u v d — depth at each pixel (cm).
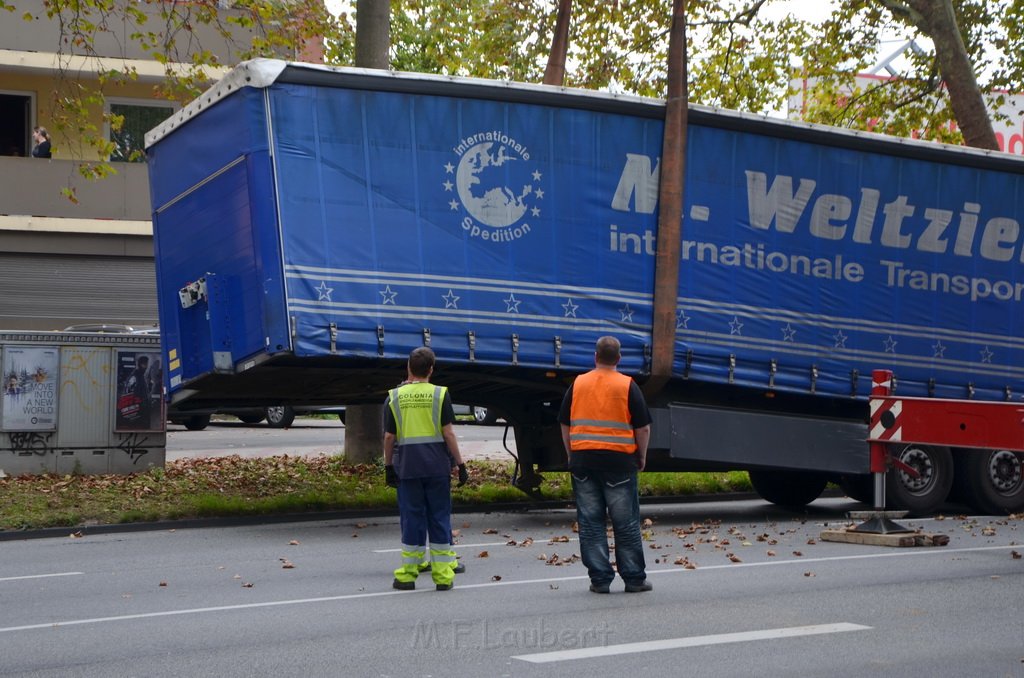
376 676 957
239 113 1870
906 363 2308
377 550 1777
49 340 2538
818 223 2230
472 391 2230
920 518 2288
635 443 1364
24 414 2512
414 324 1903
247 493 2372
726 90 3934
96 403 2569
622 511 1345
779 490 2547
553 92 2016
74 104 3142
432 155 1936
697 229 2114
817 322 2220
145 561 1683
